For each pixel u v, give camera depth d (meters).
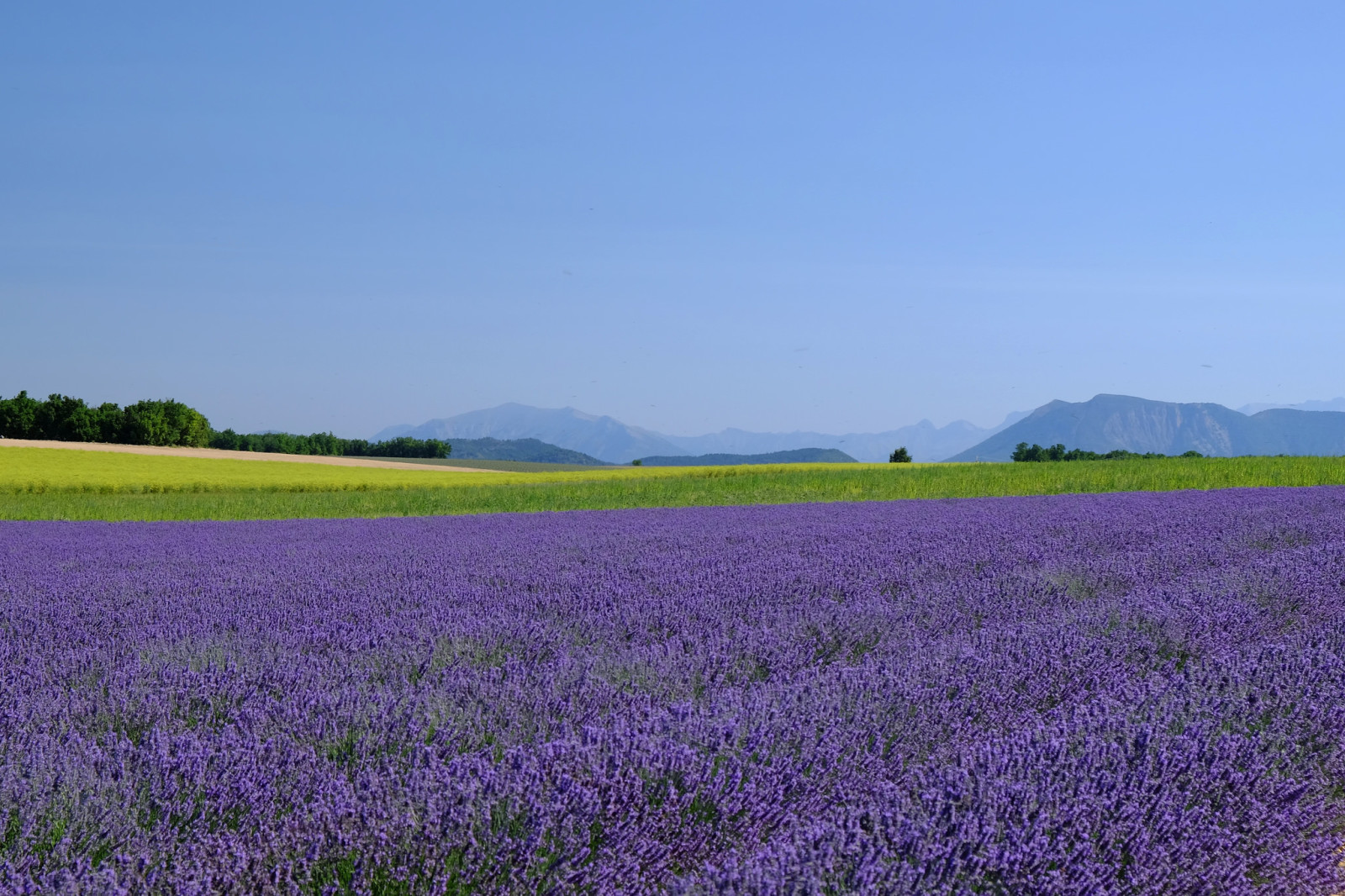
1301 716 2.84
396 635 4.37
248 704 3.11
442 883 1.92
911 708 2.98
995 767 2.38
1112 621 4.41
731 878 1.78
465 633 4.30
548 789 2.24
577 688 3.30
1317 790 2.45
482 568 7.19
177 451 52.09
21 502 24.28
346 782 2.37
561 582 6.25
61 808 2.21
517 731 2.87
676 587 5.87
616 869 2.02
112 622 5.00
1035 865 1.95
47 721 2.97
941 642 3.91
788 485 26.89
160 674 3.53
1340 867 2.28
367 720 2.89
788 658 3.82
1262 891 2.15
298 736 2.84
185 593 6.11
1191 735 2.66
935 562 6.85
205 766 2.44
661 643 4.28
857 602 4.98
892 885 1.82
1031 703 3.27
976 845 1.97
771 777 2.40
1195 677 3.29
